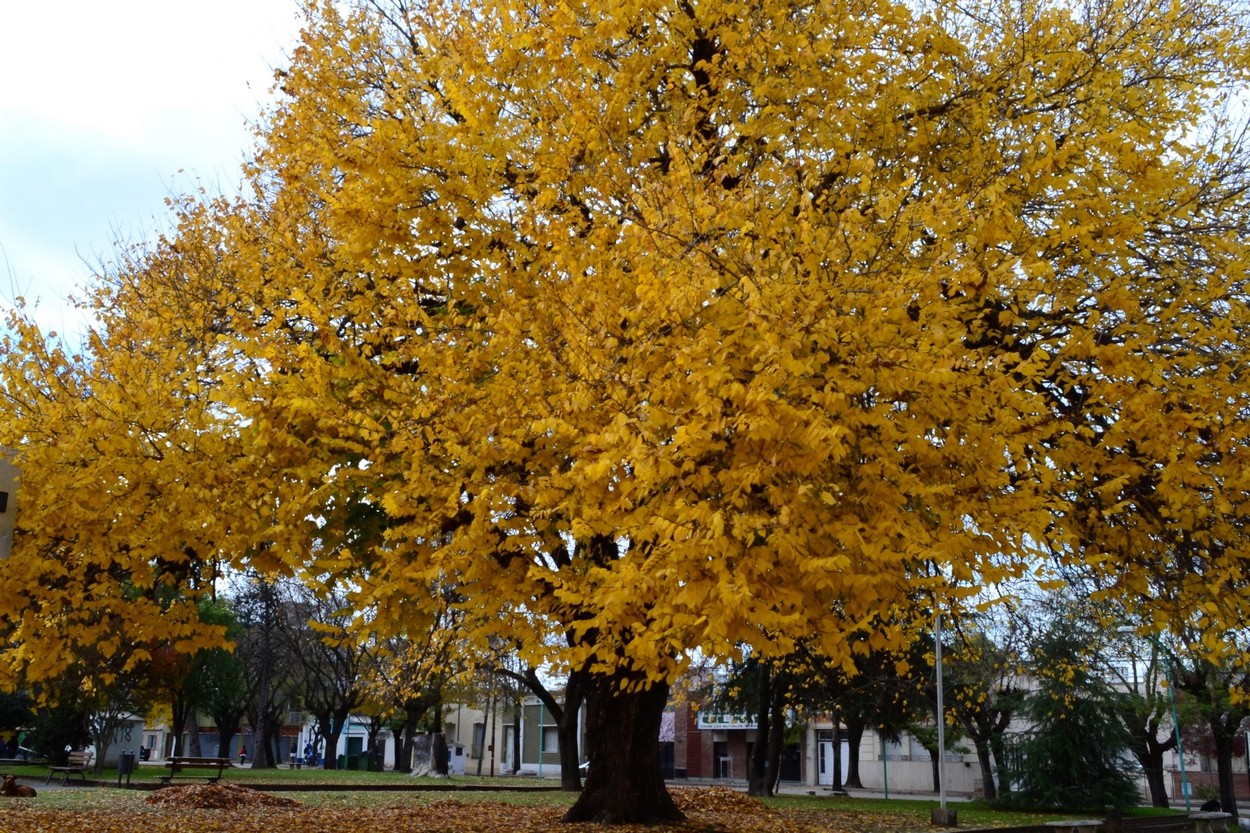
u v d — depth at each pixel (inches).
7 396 292.7
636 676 412.5
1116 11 328.2
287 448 291.7
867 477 227.3
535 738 2324.1
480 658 649.0
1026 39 324.5
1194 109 331.6
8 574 281.6
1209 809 1029.2
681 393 217.8
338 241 336.8
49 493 273.0
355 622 286.7
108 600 301.0
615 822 447.8
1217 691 1005.2
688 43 331.6
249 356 314.3
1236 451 268.4
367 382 291.7
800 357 216.8
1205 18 348.8
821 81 309.4
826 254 233.9
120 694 1147.3
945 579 237.9
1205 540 299.3
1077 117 319.0
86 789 786.8
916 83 334.0
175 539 284.2
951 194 290.8
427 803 685.3
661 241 240.8
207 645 314.7
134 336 370.3
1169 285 303.0
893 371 216.8
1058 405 319.0
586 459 227.8
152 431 290.7
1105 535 315.6
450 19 369.4
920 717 1101.1
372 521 320.5
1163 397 268.8
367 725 2224.4
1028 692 1055.0
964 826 652.1
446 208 297.1
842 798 1055.0
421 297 329.1
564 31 299.9
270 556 302.2
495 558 281.4
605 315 240.5
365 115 352.5
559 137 304.8
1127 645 701.9
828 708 1059.3
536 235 286.5
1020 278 267.0
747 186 270.4
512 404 261.4
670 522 202.2
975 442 239.1
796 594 205.9
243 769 1491.1
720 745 2113.7
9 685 308.7
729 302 219.9
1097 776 969.5
